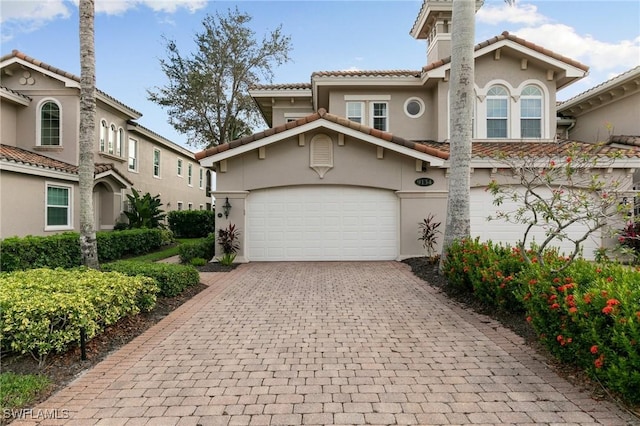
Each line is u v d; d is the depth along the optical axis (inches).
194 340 219.9
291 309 282.8
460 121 360.8
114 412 144.2
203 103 1000.2
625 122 598.9
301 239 514.0
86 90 350.3
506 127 607.8
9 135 653.3
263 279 395.9
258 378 170.6
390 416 139.3
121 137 820.6
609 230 231.3
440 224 500.4
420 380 167.5
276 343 213.9
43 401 153.9
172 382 167.6
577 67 582.6
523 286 214.8
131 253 634.2
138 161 897.5
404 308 283.4
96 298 209.3
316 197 513.7
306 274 420.2
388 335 225.8
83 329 195.5
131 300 240.7
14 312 187.2
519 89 606.2
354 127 483.2
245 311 278.5
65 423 137.2
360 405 146.9
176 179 1135.6
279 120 767.7
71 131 668.1
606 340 148.9
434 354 196.5
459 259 315.6
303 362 187.6
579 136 706.2
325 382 166.1
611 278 172.2
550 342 181.5
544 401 149.0
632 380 137.0
